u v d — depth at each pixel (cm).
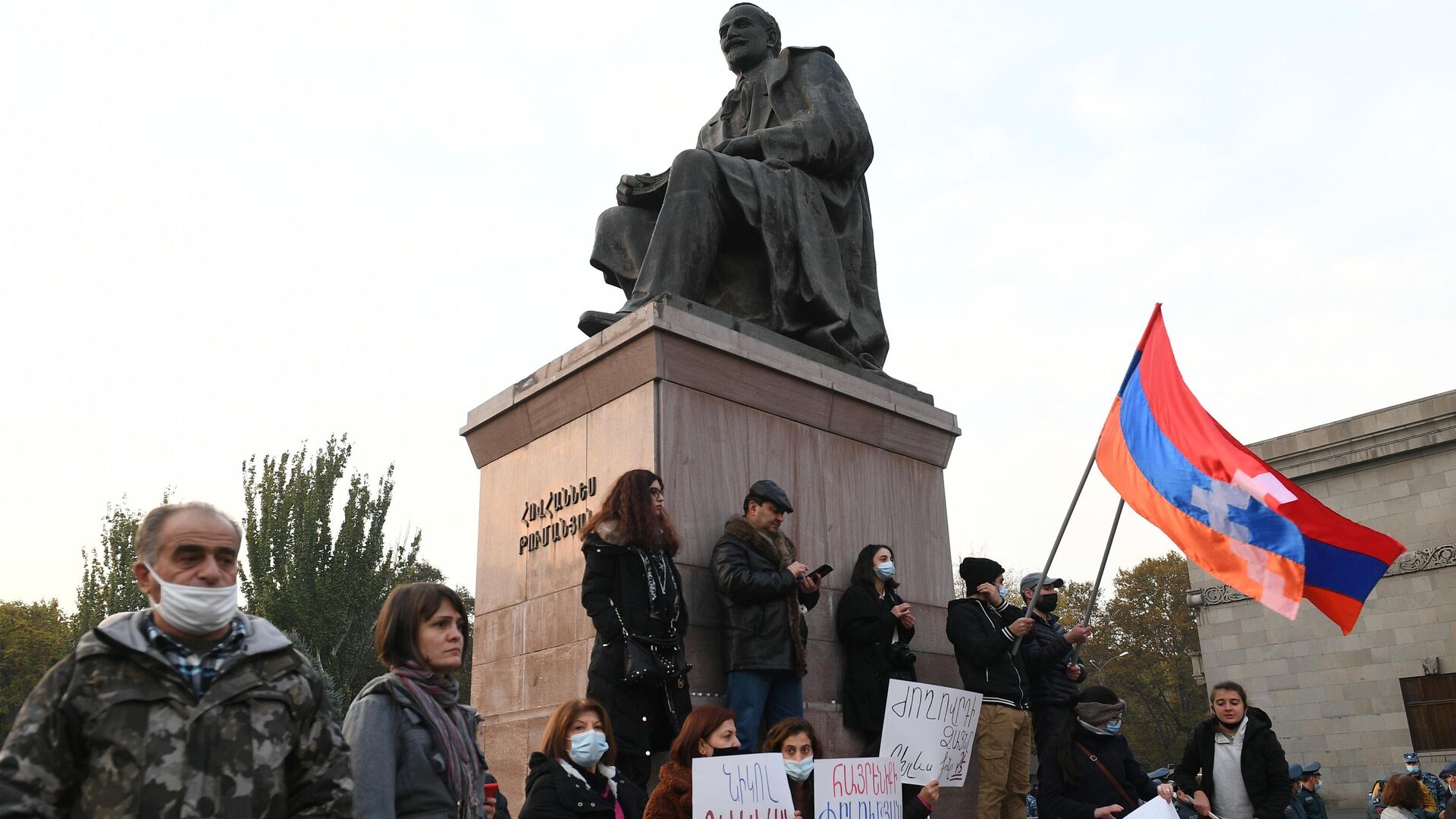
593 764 465
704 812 457
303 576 3741
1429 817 1520
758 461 720
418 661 377
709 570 664
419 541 4172
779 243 834
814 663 708
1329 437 2952
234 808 261
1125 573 6694
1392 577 2814
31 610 6144
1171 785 568
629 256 870
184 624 271
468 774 366
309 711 287
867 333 887
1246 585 686
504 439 804
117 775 254
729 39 977
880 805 516
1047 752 654
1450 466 2747
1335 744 2831
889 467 825
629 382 695
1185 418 744
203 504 287
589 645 668
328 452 3975
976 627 720
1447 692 2655
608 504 589
